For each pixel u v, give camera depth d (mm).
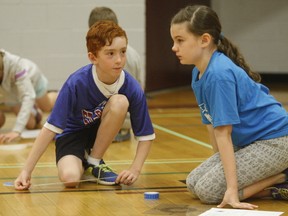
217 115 3271
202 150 5184
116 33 3686
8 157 4895
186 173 4273
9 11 8414
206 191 3383
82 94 3885
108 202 3477
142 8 8562
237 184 3367
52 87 8555
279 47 10891
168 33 9945
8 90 5648
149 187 3855
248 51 10961
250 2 10852
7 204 3436
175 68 10297
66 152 3984
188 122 6953
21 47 8477
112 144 5547
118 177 3846
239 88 3344
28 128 6340
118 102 3898
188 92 9945
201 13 3375
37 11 8445
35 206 3391
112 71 3729
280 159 3412
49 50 8516
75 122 4031
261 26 10883
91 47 3738
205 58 3404
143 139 3943
